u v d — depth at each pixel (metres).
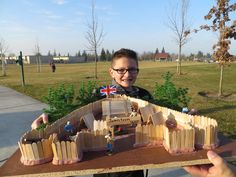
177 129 1.77
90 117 2.10
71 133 1.89
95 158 1.55
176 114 2.03
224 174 1.39
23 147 1.49
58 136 1.79
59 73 29.11
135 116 2.07
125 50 2.75
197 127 1.67
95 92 3.08
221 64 10.48
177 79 16.80
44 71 35.28
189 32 12.01
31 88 14.52
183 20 19.50
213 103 8.56
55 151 1.49
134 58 2.74
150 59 99.19
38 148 1.48
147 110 2.15
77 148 1.51
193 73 21.84
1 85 17.38
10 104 10.09
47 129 1.74
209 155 1.45
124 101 2.36
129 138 1.84
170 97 3.36
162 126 1.72
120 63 2.70
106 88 2.85
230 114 7.07
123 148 1.68
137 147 1.69
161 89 3.49
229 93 10.95
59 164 1.48
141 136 1.71
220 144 1.70
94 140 1.65
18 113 8.49
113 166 1.45
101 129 1.73
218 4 10.43
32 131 1.66
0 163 4.65
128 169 1.45
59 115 2.66
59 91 3.27
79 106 2.89
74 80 18.50
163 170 4.20
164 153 1.59
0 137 6.07
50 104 3.00
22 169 1.44
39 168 1.45
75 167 1.45
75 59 88.75
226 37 10.29
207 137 1.64
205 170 1.54
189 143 1.59
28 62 83.06
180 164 1.48
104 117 2.22
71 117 2.09
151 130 1.71
